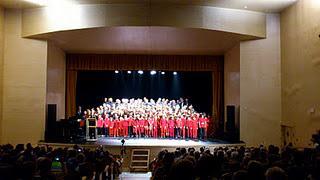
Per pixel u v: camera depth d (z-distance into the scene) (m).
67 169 7.11
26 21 16.91
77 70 21.17
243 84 17.06
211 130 20.44
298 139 14.78
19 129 16.84
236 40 17.48
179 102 20.98
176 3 15.73
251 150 9.41
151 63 21.06
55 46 18.81
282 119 16.62
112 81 22.52
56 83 19.16
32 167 5.61
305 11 14.07
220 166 6.07
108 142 17.03
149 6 15.79
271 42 16.91
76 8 16.19
